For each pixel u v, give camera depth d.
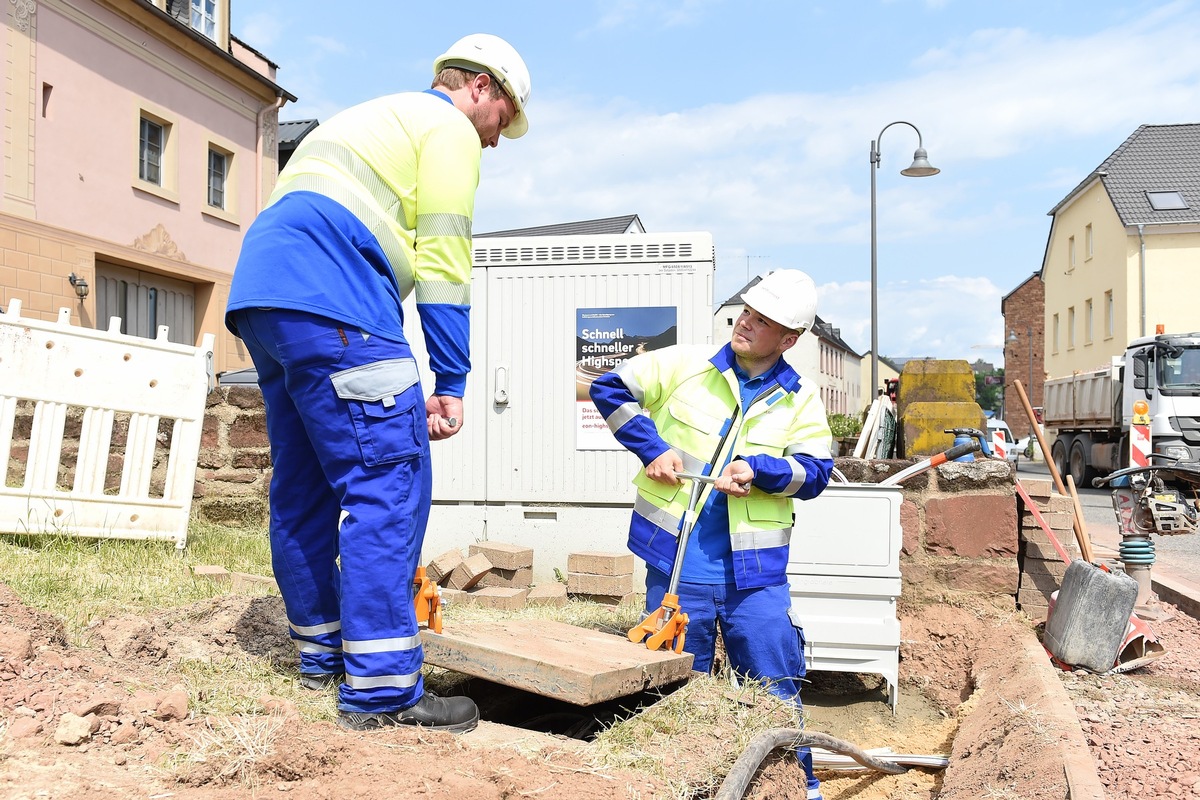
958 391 10.95
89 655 2.56
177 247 16.22
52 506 4.93
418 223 2.49
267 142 18.77
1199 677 5.21
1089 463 21.86
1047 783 3.34
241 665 2.76
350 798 1.92
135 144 15.17
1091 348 33.75
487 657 2.66
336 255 2.34
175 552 5.07
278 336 2.29
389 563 2.34
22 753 1.88
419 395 2.42
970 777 3.81
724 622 3.41
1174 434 17.53
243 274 2.32
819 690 5.64
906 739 5.00
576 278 6.05
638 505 3.50
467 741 2.39
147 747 2.01
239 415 6.75
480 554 5.76
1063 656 5.27
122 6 14.62
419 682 2.43
